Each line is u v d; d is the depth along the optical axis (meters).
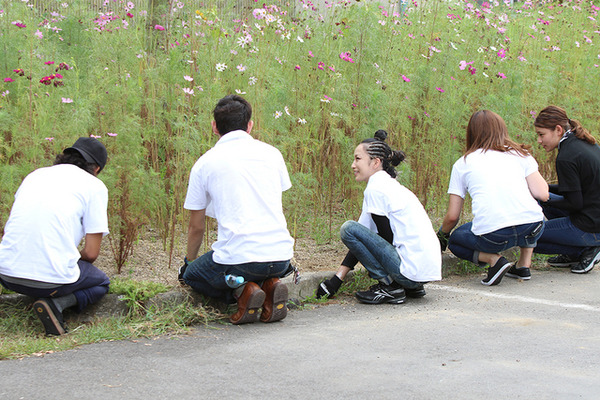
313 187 5.66
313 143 5.57
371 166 4.23
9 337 3.33
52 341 3.22
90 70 4.85
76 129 4.06
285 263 3.61
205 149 4.69
